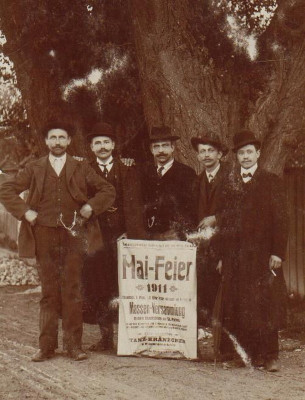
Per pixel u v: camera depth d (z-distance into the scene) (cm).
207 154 675
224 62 959
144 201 697
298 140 891
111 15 1045
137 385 568
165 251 673
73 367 633
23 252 660
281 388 559
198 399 525
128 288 677
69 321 664
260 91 935
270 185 634
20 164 1495
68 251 662
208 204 676
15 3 1002
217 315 650
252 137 638
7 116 1452
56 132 663
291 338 805
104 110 1048
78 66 1038
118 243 679
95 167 701
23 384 577
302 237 1104
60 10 1023
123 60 1048
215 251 656
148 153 1038
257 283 625
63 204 661
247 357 637
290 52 897
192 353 666
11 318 969
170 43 880
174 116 870
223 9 991
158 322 674
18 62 1020
